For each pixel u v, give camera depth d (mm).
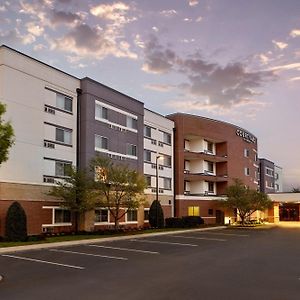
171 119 54406
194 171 58312
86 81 36625
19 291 12039
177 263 17828
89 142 36281
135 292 11875
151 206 44375
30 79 31688
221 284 13078
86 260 18703
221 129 59906
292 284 13117
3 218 28609
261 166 92125
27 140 30969
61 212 33719
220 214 58062
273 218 70875
